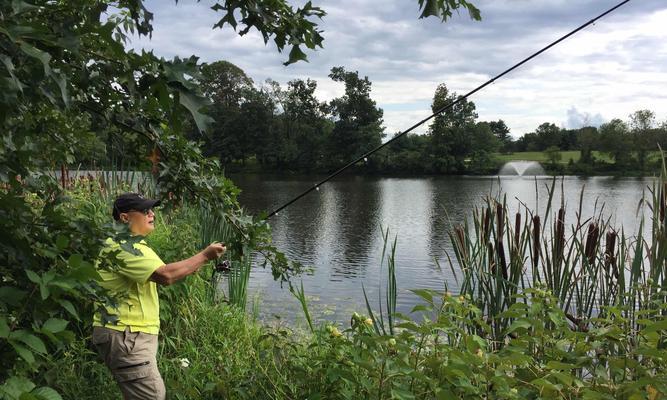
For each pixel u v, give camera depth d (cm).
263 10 198
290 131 7888
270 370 342
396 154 7062
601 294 385
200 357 405
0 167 171
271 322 603
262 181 4700
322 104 7931
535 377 249
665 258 347
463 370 225
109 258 187
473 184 4234
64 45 135
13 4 121
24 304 162
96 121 220
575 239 394
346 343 276
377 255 1224
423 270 1056
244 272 591
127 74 157
